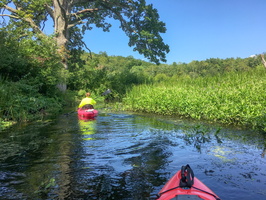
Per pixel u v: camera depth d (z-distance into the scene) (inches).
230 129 323.6
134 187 155.9
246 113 346.9
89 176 173.2
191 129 328.5
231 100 406.6
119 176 173.2
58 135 300.5
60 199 141.0
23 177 171.8
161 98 518.6
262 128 312.2
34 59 611.8
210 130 318.3
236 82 529.0
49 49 663.1
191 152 226.4
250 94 407.2
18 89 497.7
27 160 207.2
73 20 1200.2
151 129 333.1
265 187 153.8
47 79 637.9
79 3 1234.6
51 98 629.6
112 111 558.9
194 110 428.5
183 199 104.9
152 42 1241.4
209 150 231.1
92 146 249.0
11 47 581.0
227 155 215.9
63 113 522.9
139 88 747.4
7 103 426.6
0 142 267.7
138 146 248.4
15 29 695.1
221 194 145.2
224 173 176.1
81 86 1074.7
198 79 660.1
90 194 146.9
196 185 118.8
